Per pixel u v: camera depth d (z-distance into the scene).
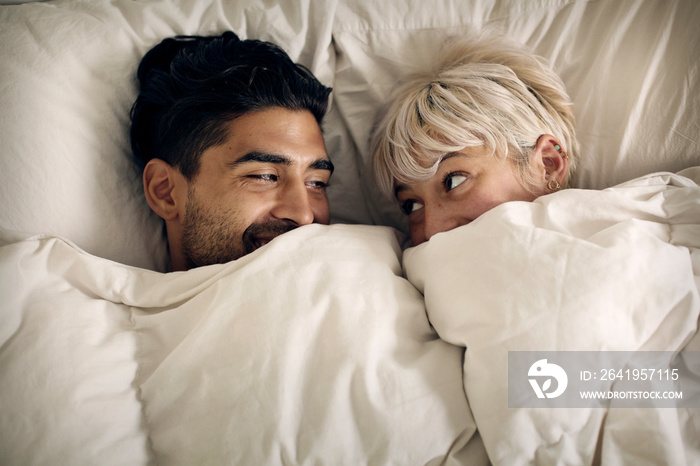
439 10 0.75
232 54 0.67
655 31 0.68
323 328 0.50
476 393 0.47
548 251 0.48
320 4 0.76
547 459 0.44
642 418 0.44
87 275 0.55
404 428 0.45
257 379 0.47
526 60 0.71
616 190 0.56
